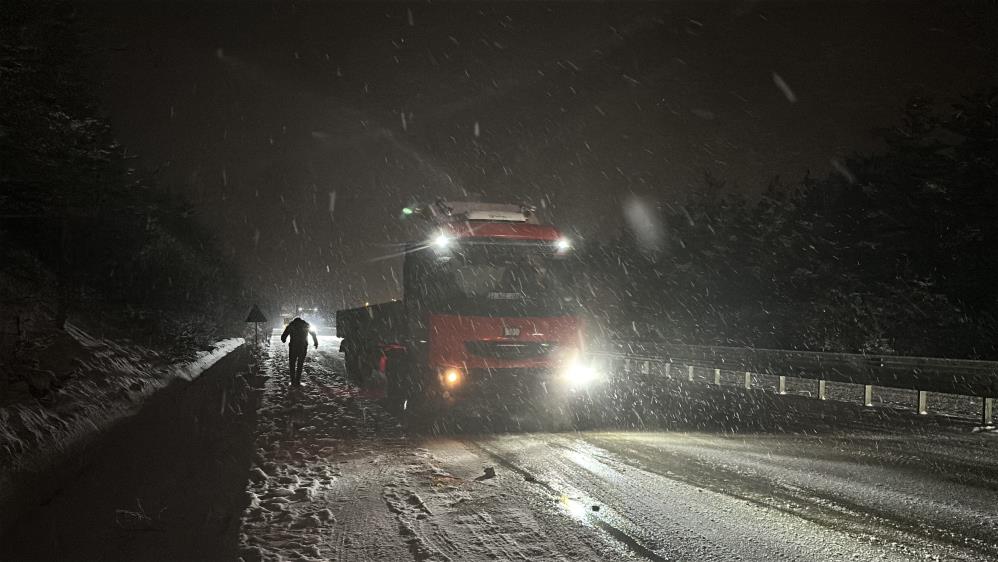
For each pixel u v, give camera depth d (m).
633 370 29.23
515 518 6.91
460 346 13.82
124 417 11.12
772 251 40.88
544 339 14.11
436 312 13.98
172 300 24.00
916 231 32.31
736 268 42.81
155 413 12.70
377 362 17.67
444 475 9.05
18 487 6.44
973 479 8.62
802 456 10.29
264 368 28.69
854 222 36.09
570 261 14.80
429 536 6.29
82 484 7.82
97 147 13.42
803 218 39.81
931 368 15.31
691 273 44.97
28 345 11.12
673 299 45.94
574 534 6.34
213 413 14.00
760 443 11.53
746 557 5.69
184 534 6.21
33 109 11.54
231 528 6.44
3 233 14.63
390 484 8.52
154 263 22.31
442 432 12.93
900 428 13.34
